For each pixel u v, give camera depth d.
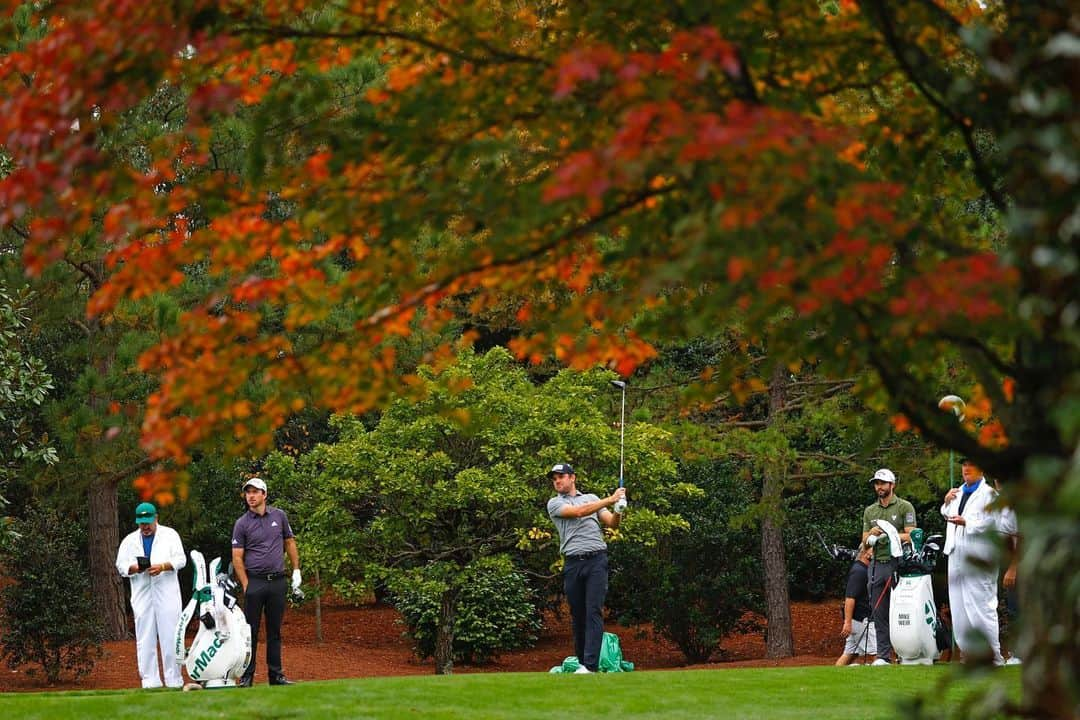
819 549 85.69
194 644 42.38
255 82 19.20
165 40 14.89
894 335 13.94
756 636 89.81
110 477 74.62
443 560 66.62
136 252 18.64
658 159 13.02
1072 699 9.86
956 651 44.34
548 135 17.00
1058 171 10.13
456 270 17.31
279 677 44.34
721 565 81.31
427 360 20.64
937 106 15.27
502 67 16.94
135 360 64.75
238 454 19.08
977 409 17.98
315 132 16.31
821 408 64.75
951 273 11.98
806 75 17.56
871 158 18.80
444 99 15.80
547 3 20.52
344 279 18.41
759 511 68.38
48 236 15.92
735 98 15.20
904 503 46.31
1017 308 12.62
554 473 43.66
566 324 17.86
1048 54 10.77
